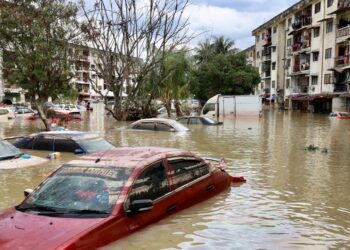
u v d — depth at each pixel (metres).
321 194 8.59
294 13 59.91
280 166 11.99
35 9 21.72
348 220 6.85
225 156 13.95
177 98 38.28
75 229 4.75
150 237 5.66
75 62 23.58
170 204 6.32
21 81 22.45
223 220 6.57
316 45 52.22
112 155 6.65
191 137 20.06
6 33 21.09
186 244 5.50
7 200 7.91
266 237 5.92
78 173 6.04
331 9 48.31
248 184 9.39
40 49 21.47
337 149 16.06
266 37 72.94
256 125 29.03
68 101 65.62
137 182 5.83
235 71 54.34
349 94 42.66
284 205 7.66
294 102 61.12
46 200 5.60
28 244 4.45
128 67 32.31
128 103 33.16
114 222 5.11
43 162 11.54
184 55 37.31
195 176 7.40
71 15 22.67
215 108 39.19
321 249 5.56
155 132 22.20
